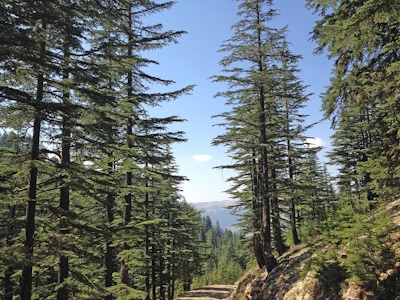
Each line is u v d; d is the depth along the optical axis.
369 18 6.23
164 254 28.83
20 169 9.15
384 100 8.20
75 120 10.41
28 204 9.03
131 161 11.85
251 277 22.48
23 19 8.22
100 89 12.50
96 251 17.72
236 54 18.69
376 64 8.18
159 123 14.49
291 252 20.23
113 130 10.87
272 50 18.80
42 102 8.36
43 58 8.62
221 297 34.03
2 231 18.17
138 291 12.14
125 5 13.02
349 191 25.52
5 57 7.86
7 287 17.12
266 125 19.52
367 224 9.85
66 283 9.68
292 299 13.07
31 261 7.71
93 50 11.02
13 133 9.65
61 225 9.74
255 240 22.84
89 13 10.14
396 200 13.82
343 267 10.28
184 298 36.25
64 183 10.08
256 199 21.73
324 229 13.30
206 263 58.31
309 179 30.31
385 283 8.53
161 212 28.41
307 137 22.62
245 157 23.55
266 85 18.47
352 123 25.00
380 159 8.98
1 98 8.16
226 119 19.39
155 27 14.84
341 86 8.15
